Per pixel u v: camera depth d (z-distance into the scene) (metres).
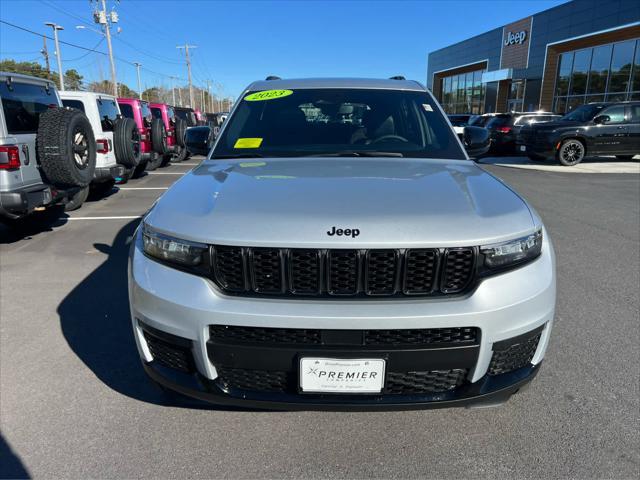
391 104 3.29
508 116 16.81
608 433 2.29
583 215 7.23
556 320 3.54
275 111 3.26
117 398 2.59
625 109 13.66
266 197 2.04
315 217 1.87
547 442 2.24
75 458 2.14
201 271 1.90
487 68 36.00
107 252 5.40
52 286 4.30
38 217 6.37
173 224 1.97
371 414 2.46
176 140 15.33
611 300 3.92
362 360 1.80
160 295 1.92
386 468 2.09
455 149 2.98
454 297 1.85
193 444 2.24
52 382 2.74
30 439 2.26
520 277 1.92
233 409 2.48
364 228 1.82
